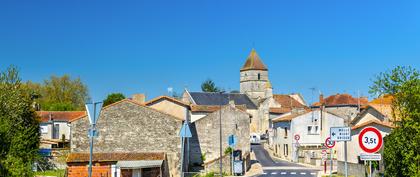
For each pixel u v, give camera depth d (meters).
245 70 138.12
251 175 46.53
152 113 47.19
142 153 45.78
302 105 121.94
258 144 94.38
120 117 47.34
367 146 13.71
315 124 70.88
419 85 19.44
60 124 76.56
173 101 54.94
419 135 18.38
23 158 22.94
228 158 48.81
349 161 42.91
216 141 58.12
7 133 21.97
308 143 70.31
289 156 70.19
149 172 42.69
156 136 46.94
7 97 28.70
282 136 73.62
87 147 47.00
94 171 41.47
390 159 21.47
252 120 115.56
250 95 136.25
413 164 18.38
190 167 54.25
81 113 79.44
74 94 107.94
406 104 19.55
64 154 49.44
